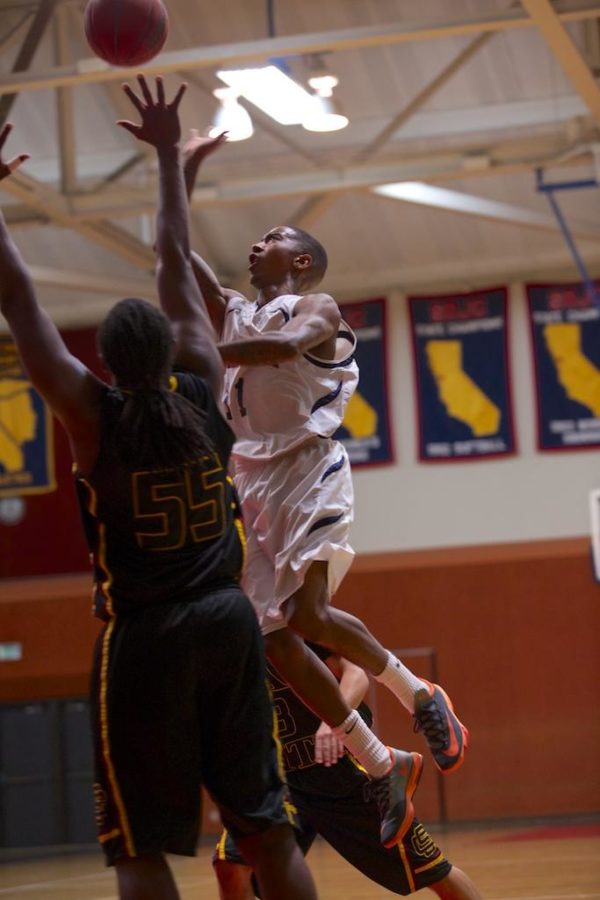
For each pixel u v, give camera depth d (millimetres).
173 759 3535
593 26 12859
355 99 15211
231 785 3633
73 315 17828
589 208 16844
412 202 14055
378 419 17766
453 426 17625
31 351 3531
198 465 3590
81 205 13797
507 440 17484
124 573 3545
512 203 16891
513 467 17438
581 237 15258
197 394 3664
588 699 16688
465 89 15125
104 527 3564
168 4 14000
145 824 3543
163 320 3578
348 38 10477
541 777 16594
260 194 13625
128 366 3508
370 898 8758
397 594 17219
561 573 16953
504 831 15508
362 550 17609
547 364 17516
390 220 17219
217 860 5082
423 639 17078
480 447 17531
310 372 4699
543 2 10008
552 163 13281
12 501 18094
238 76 10789
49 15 11875
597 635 16766
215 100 14750
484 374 17641
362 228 17344
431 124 15344
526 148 13305
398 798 4629
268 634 4598
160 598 3533
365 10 14094
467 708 16875
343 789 5051
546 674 16797
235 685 3600
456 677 16953
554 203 14359
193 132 4602
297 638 4621
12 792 17141
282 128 15367
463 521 17469
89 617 17422
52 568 17891
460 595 17094
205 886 10023
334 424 4723
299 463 4672
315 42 10523
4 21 13375
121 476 3486
